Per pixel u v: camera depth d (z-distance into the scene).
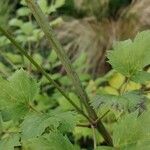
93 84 0.92
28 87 0.40
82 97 0.41
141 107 0.37
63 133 0.37
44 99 0.82
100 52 1.46
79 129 0.71
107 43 1.49
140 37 0.42
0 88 0.40
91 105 0.38
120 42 0.42
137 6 1.60
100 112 0.44
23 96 0.40
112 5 1.66
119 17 1.61
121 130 0.35
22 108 0.40
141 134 0.34
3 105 0.40
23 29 0.95
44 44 1.38
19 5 1.55
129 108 0.37
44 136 0.35
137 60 0.42
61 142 0.35
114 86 0.91
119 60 0.42
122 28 1.54
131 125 0.35
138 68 0.42
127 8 1.62
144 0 1.61
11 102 0.40
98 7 1.65
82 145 0.99
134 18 1.56
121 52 0.42
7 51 1.15
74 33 1.58
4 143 0.37
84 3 1.65
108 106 0.38
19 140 0.37
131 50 0.42
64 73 1.31
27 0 0.38
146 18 1.55
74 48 1.52
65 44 1.58
